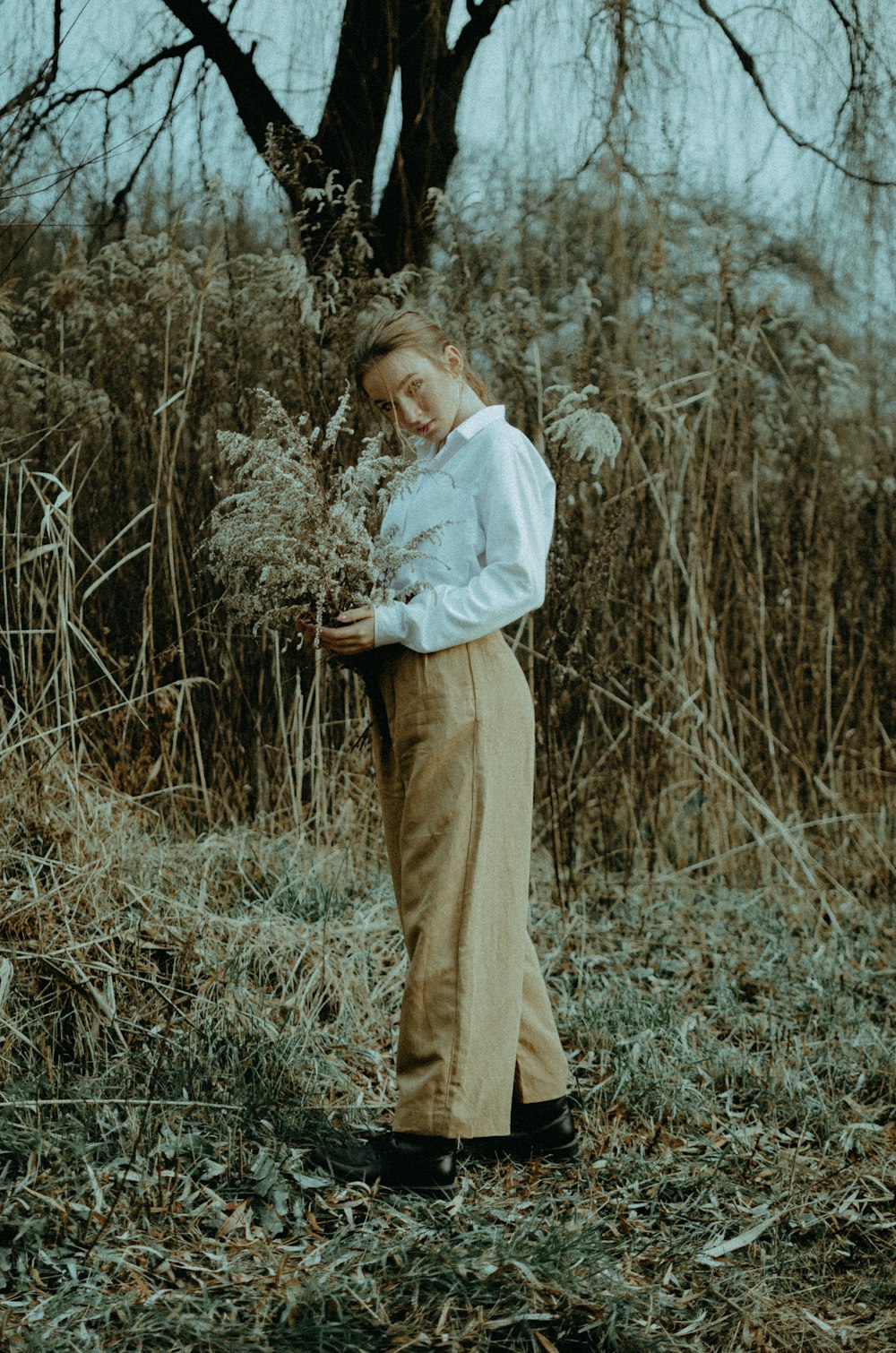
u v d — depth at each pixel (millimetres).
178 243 3842
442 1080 1937
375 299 3662
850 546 4629
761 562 4250
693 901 3826
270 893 3182
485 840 1976
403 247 4262
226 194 3871
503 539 1981
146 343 3766
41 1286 1643
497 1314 1640
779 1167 2174
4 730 2832
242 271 3781
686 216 4445
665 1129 2305
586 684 3941
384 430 3537
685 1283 1803
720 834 4047
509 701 2025
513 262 4410
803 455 4648
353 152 4184
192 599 3564
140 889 2674
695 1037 2781
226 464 3611
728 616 4336
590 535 4000
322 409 3580
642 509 4078
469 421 2066
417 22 4156
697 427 4098
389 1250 1756
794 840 4012
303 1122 2137
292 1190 1936
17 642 3344
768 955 3402
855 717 4633
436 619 1942
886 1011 3078
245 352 3768
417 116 4207
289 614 2004
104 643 3572
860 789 4453
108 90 3738
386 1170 1955
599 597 3787
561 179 4332
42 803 2713
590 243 4461
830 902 3869
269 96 4113
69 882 2529
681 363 4422
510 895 2023
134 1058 2254
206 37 3990
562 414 3727
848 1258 1917
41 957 2312
